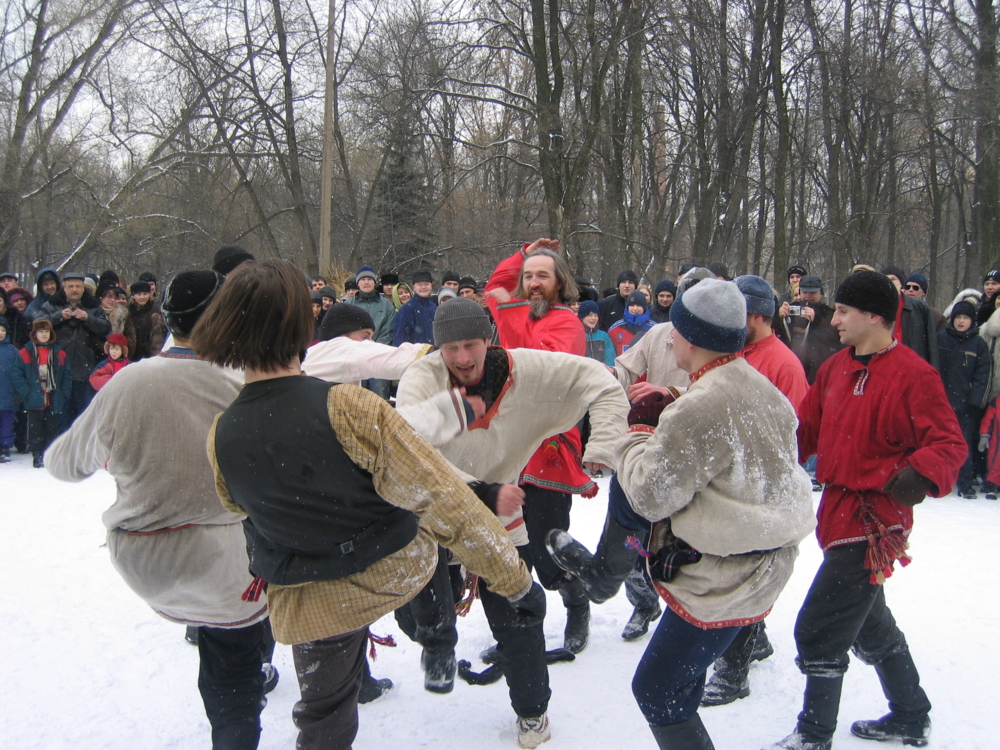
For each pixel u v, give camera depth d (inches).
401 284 415.8
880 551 103.9
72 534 215.3
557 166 734.5
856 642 113.4
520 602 107.7
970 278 789.2
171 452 95.7
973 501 269.1
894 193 1016.2
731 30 805.9
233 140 895.7
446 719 120.0
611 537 99.6
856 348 112.0
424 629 108.7
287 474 74.8
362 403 76.0
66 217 940.0
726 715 122.2
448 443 108.2
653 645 94.7
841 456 108.8
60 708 122.3
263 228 917.2
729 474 88.0
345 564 78.2
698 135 865.5
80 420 101.7
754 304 132.7
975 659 138.4
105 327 324.8
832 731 109.0
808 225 1108.5
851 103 852.0
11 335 331.6
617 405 108.9
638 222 866.1
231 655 101.3
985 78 705.6
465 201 973.2
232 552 99.1
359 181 1050.1
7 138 789.2
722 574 90.3
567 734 114.4
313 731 84.7
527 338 139.6
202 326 77.9
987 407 270.7
